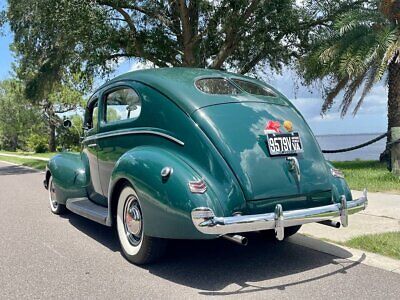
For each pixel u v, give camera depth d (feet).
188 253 16.65
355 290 12.81
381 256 15.87
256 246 17.43
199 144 13.71
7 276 14.62
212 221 12.28
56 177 22.62
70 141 88.48
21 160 94.63
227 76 16.78
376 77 39.65
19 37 62.13
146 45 62.59
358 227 19.60
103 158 18.54
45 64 66.69
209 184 13.12
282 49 62.13
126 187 15.31
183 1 56.59
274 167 14.01
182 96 14.76
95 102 20.45
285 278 13.92
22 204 29.86
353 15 41.47
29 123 157.99
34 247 18.17
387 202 24.91
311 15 59.93
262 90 16.88
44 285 13.73
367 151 92.38
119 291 13.07
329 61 43.39
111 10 57.93
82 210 18.69
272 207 13.73
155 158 13.97
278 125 14.85
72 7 52.13
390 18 41.14
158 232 13.44
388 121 45.80
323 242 17.71
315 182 14.73
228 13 55.72
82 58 60.54
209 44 61.31
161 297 12.53
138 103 16.26
